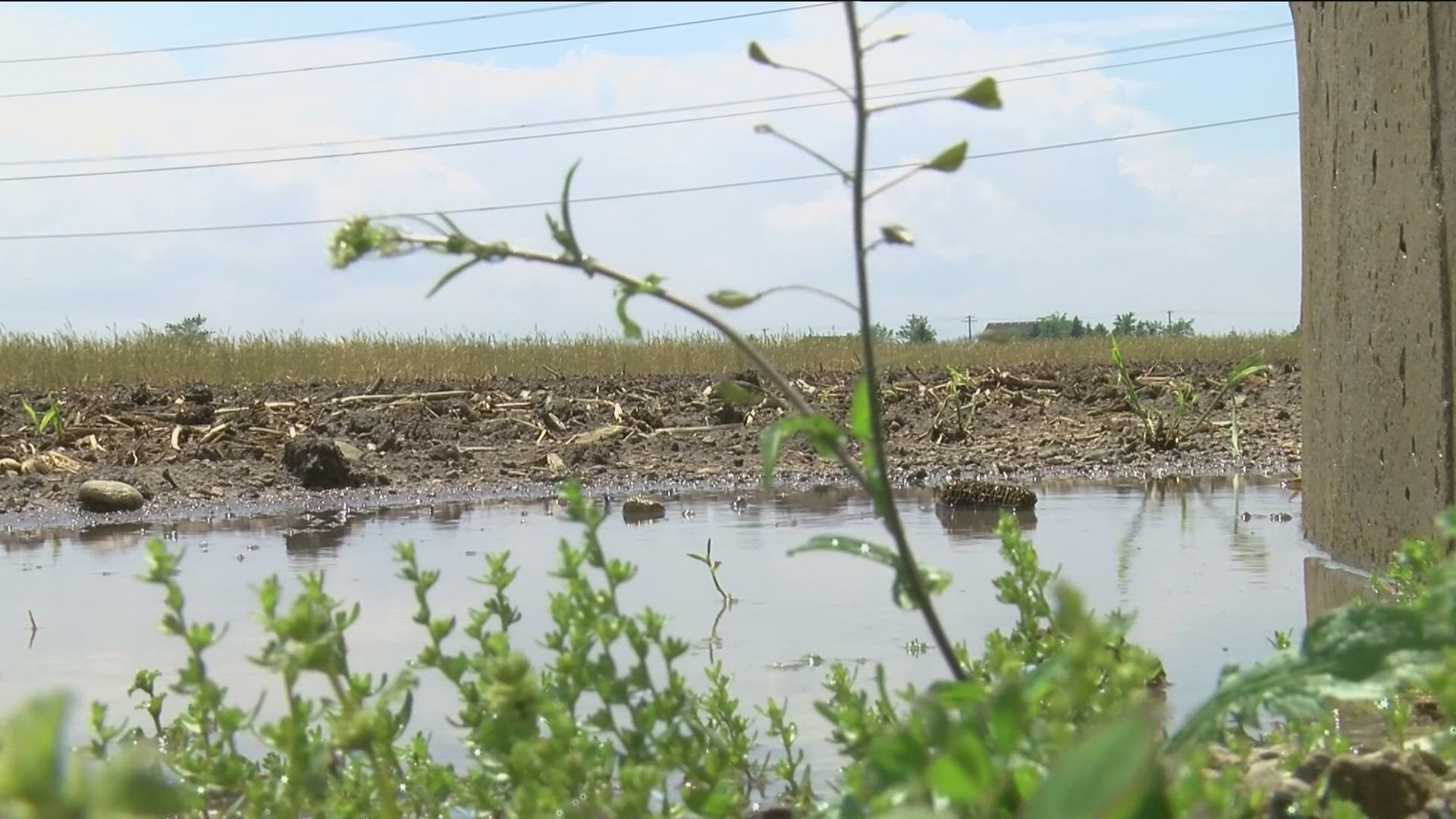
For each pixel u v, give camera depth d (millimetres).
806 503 7914
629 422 12094
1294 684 1526
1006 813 1239
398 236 1442
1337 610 1577
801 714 3027
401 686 1638
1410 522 4438
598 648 3529
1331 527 5328
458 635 3973
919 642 3793
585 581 1876
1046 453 10594
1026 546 2219
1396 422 4551
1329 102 5285
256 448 10383
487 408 12859
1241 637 3725
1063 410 13078
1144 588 4609
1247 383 14727
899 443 11414
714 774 1877
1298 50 5852
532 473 9852
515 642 3846
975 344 23719
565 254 1487
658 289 1516
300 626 1580
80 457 10102
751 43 1521
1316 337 5602
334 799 1845
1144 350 24188
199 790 1783
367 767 2102
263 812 1848
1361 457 4906
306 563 5707
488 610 2043
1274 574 4875
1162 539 5934
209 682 1725
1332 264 5281
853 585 4828
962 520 6812
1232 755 2227
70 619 4504
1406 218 4441
